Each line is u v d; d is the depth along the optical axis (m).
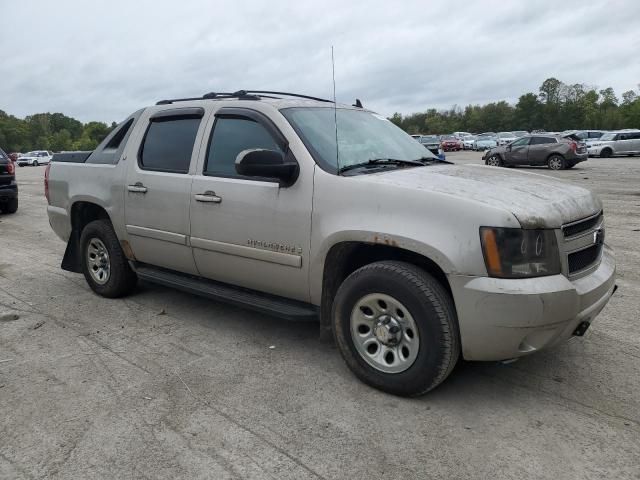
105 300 5.30
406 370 3.20
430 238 3.02
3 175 11.43
